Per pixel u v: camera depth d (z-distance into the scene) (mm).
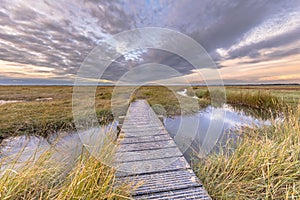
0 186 1112
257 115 4867
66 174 1572
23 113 4516
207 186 1591
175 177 1603
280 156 1703
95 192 1234
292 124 2447
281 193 1418
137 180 1549
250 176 1646
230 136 3191
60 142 2779
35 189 1238
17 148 2602
